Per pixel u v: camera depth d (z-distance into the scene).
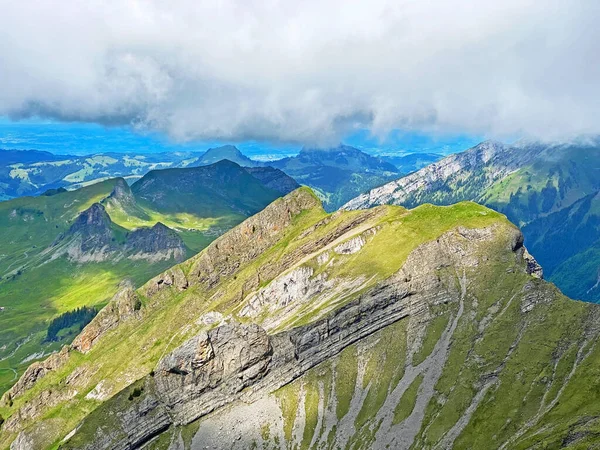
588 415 177.88
